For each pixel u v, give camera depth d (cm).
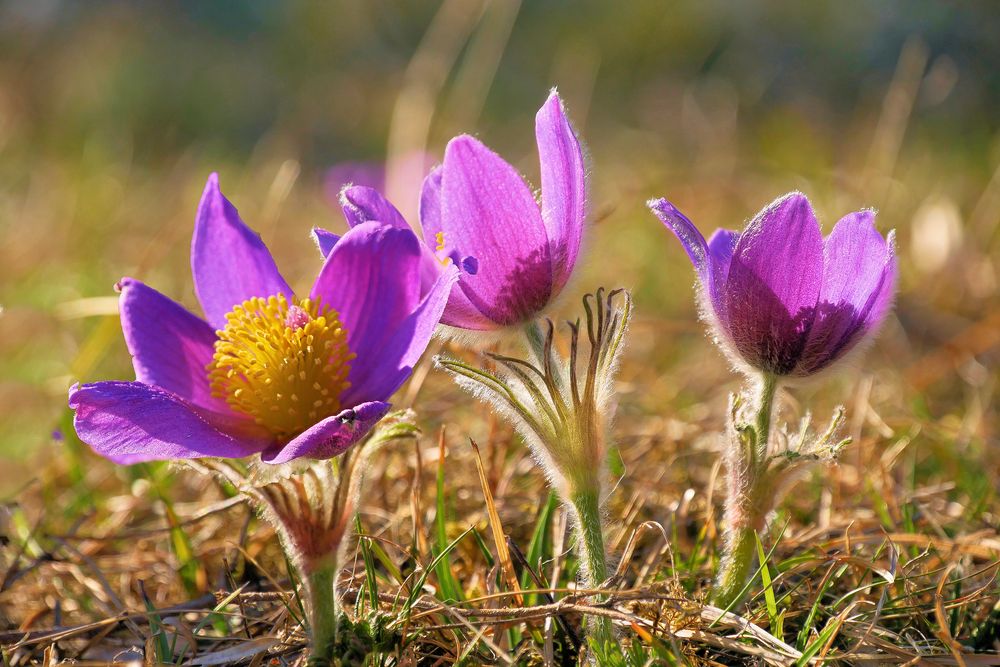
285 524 37
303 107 147
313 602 37
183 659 42
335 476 37
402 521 46
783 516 46
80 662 39
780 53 158
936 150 106
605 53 159
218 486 48
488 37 99
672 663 37
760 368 39
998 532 45
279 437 38
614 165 113
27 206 96
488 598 39
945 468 50
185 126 147
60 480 52
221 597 42
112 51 157
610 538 45
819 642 38
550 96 38
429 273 39
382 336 39
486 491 41
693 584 42
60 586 46
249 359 38
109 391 37
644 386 57
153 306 39
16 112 126
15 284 77
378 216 40
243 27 179
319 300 38
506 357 38
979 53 143
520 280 38
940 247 71
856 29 156
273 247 85
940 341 63
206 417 38
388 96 150
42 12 158
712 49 157
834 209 80
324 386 38
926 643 41
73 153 122
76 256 81
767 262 38
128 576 46
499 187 38
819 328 38
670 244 81
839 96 146
